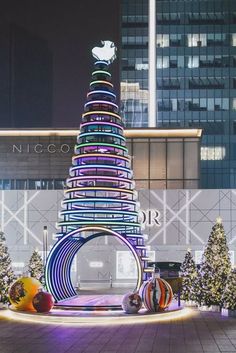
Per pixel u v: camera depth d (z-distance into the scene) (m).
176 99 132.88
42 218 54.34
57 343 20.55
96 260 52.97
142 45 135.12
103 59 32.88
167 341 20.89
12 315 28.25
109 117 31.81
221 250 31.34
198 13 135.38
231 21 135.00
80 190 29.83
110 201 29.55
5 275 32.25
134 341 20.91
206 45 134.38
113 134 31.14
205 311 30.27
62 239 29.20
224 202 54.09
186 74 133.50
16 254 54.00
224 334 22.48
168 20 135.38
